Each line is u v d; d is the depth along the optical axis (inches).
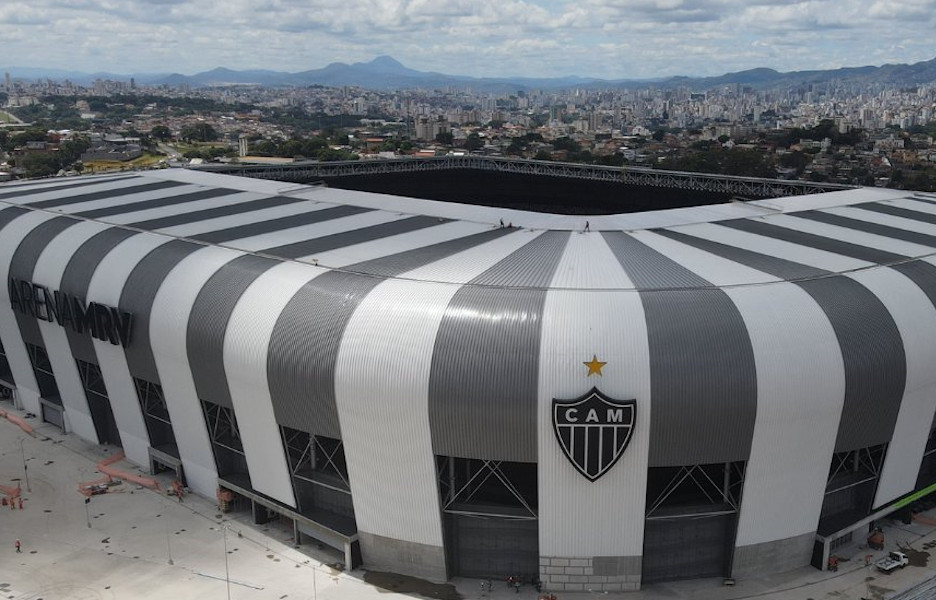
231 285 2440.9
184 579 2176.4
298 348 2186.3
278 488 2377.0
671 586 2126.0
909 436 2281.0
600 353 1973.4
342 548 2230.6
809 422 2058.3
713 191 5128.0
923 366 2219.5
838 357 2070.6
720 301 2110.0
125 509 2564.0
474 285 2196.1
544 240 2664.9
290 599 2079.2
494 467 2092.8
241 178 4153.5
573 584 2105.1
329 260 2491.4
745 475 2058.3
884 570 2167.8
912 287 2365.9
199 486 2652.6
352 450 2161.7
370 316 2138.3
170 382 2566.4
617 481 2015.3
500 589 2121.1
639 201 5674.2
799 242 2733.8
